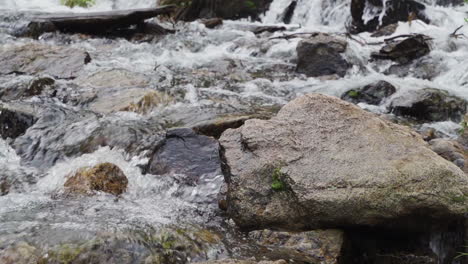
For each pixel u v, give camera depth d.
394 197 3.86
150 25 11.37
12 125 6.07
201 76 8.48
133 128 5.80
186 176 4.93
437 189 3.89
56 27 10.62
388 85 7.79
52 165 5.32
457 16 11.95
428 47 9.57
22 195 4.62
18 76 7.63
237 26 12.96
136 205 4.50
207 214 4.43
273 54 10.20
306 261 3.77
